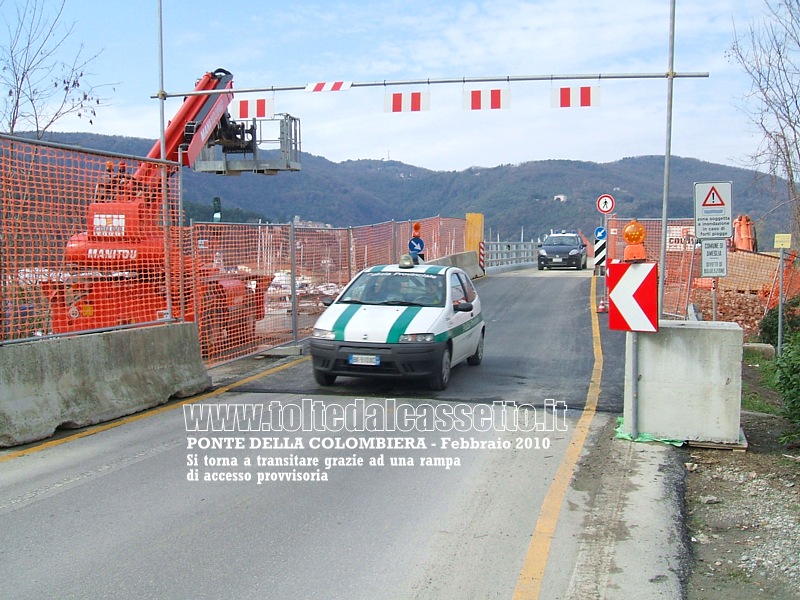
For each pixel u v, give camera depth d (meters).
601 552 4.94
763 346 15.21
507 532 5.25
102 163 8.87
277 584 4.43
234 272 13.12
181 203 10.17
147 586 4.39
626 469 6.66
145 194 9.77
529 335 15.02
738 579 4.68
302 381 10.60
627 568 4.71
